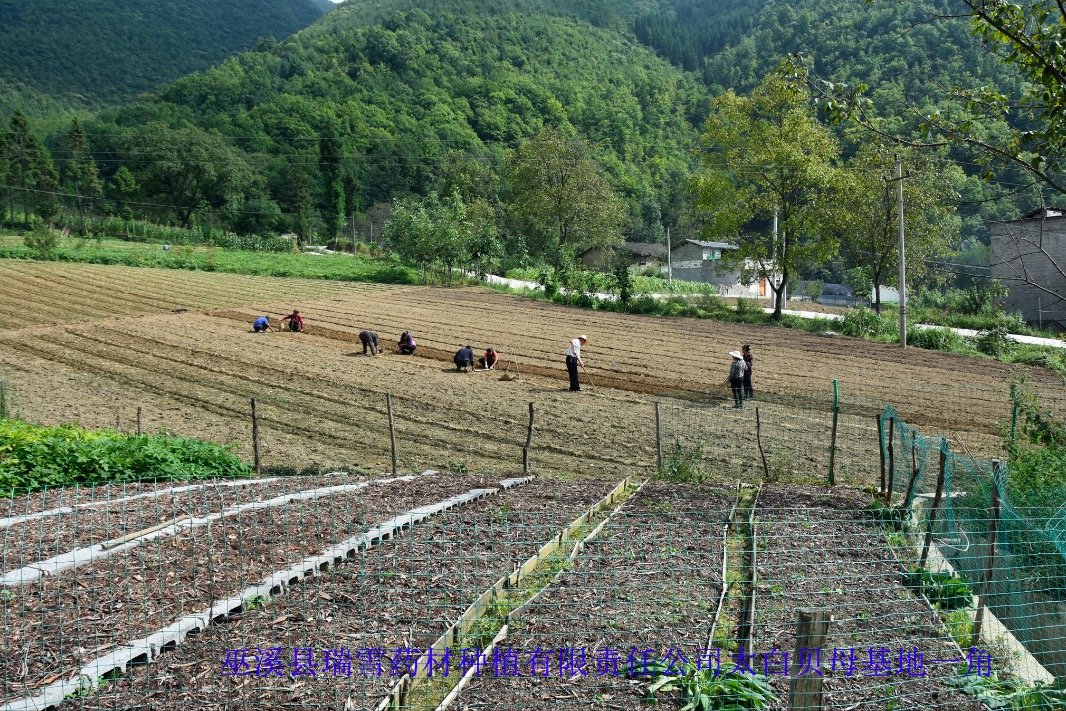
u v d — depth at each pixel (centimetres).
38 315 3816
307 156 13300
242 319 3959
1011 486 1027
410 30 19300
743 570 920
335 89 16288
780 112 4494
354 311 4344
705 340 3672
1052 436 1166
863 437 1881
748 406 2273
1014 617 800
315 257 7194
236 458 1509
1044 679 700
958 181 3594
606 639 729
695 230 13512
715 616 779
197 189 11631
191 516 945
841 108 955
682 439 1842
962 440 1928
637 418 2083
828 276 9500
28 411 2083
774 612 802
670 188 14538
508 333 3756
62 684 602
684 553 967
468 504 1168
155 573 812
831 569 931
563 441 1856
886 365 3114
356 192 12062
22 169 9744
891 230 4634
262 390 2431
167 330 3531
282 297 4781
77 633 682
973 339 3678
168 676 634
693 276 9075
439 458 1719
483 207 10106
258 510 1052
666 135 17075
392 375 2683
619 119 16050
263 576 805
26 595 755
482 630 738
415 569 866
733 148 4641
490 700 625
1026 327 4319
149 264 5972
